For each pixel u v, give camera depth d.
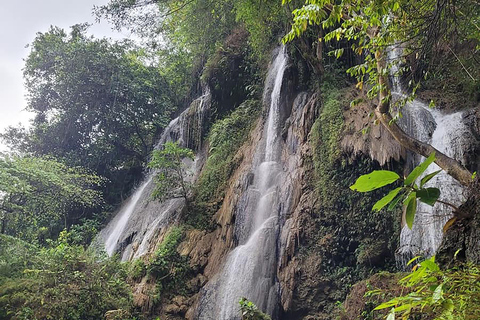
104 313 9.83
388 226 9.06
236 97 17.17
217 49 17.89
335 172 10.38
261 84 15.95
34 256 11.38
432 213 8.11
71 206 19.67
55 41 22.50
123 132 22.55
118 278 11.23
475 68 9.08
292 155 12.09
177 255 12.07
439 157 4.43
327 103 11.76
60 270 10.25
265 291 9.59
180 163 14.62
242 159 14.13
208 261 11.88
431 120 10.18
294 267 9.45
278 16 13.89
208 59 18.73
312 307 8.90
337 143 10.66
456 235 3.44
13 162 13.53
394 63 6.05
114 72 21.89
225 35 18.59
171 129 20.78
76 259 10.74
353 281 8.90
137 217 17.30
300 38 13.59
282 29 15.57
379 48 5.70
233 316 9.58
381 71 5.71
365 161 9.91
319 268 9.29
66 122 21.89
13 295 9.60
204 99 18.47
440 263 3.44
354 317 7.25
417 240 8.20
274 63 15.38
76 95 21.83
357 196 9.72
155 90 22.73
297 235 9.87
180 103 23.06
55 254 10.92
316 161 10.92
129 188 21.97
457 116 9.79
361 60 12.98
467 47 8.76
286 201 10.91
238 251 10.81
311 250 9.64
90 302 9.74
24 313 9.07
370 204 9.45
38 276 10.39
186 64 23.17
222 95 17.52
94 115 21.75
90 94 21.89
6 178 12.79
